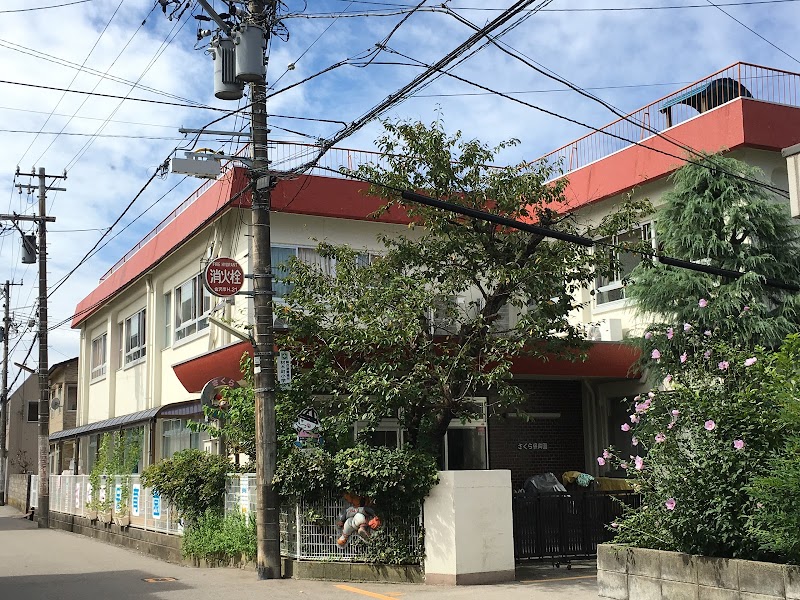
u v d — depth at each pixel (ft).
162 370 81.05
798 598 26.18
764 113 54.75
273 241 62.03
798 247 49.80
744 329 46.50
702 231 49.34
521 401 45.62
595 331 62.69
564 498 46.34
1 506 147.95
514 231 47.85
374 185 45.65
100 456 81.20
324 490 42.98
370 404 44.68
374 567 41.29
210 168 47.16
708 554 29.81
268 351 45.24
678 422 31.63
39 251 101.65
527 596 35.50
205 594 38.63
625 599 32.45
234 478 50.88
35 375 182.39
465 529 39.83
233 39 45.21
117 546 68.03
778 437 29.58
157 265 79.20
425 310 46.55
